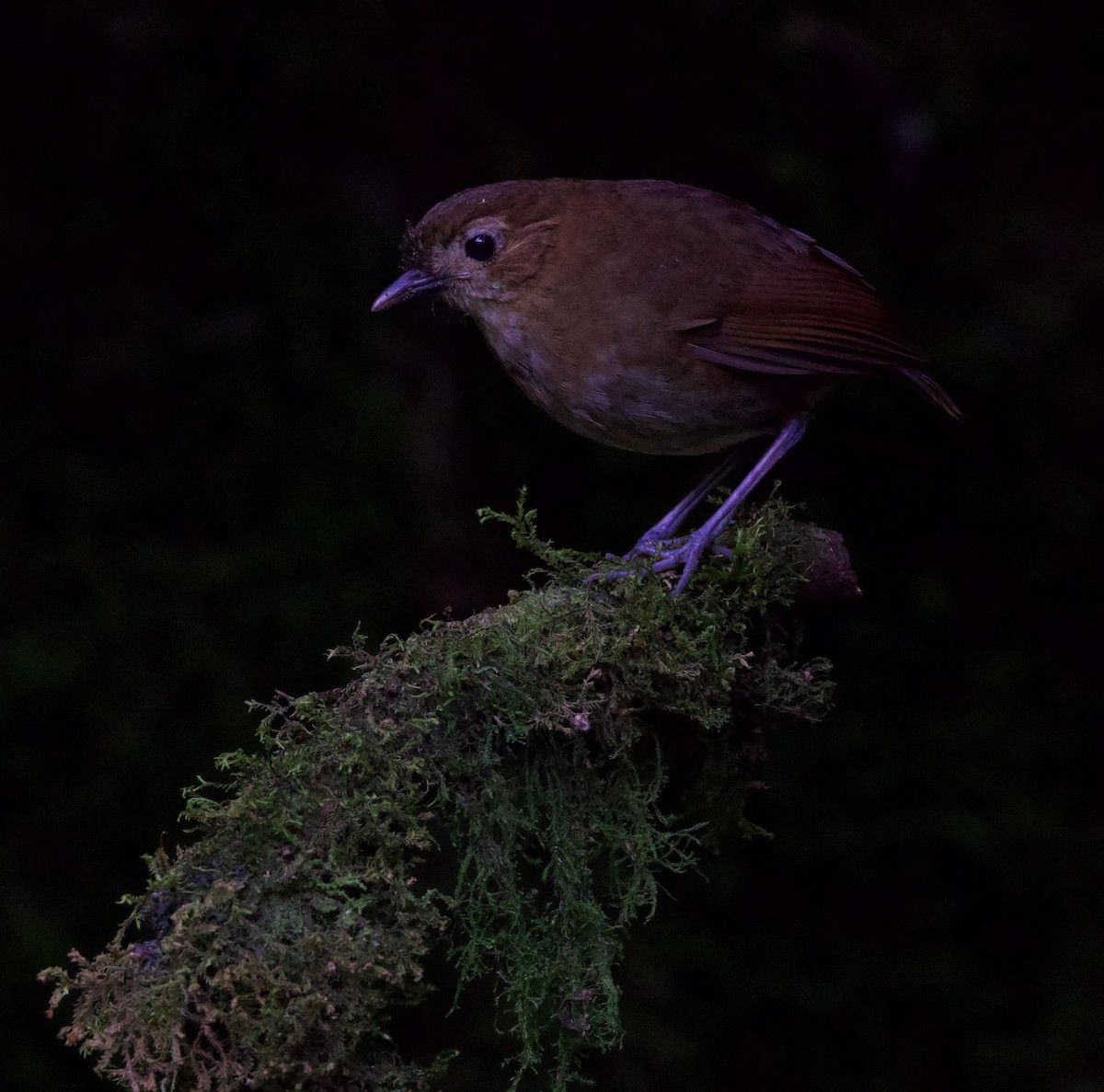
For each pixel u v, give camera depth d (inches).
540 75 399.5
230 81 400.5
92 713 377.1
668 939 390.6
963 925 399.9
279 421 406.0
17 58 390.9
